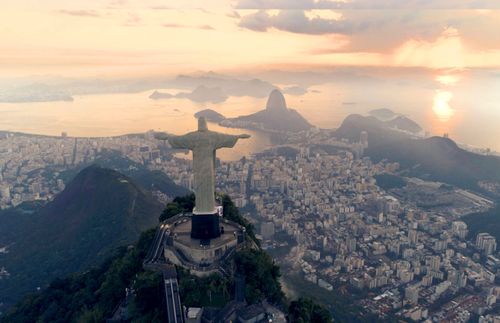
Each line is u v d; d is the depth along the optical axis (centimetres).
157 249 11800
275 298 10744
